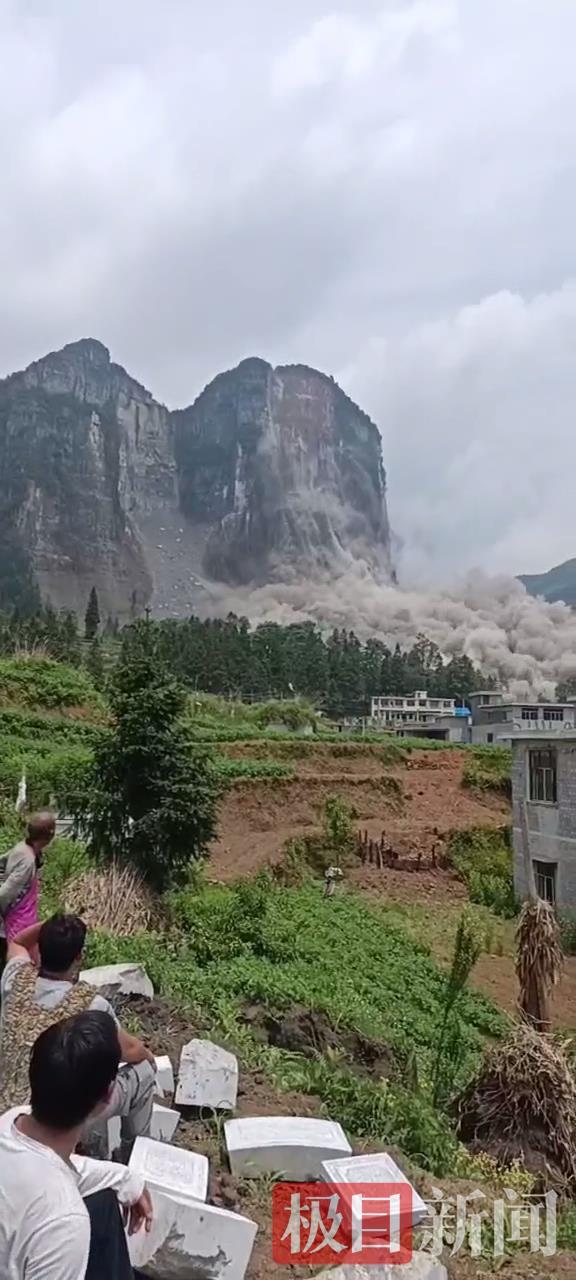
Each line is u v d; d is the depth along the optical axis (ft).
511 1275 18.65
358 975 52.39
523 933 41.73
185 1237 14.71
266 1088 25.49
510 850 114.01
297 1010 37.24
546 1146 29.17
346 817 113.39
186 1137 20.72
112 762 50.26
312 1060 29.96
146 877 49.55
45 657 166.50
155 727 51.03
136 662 52.70
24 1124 10.27
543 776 89.71
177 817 49.52
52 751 100.37
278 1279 15.88
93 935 38.24
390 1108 25.98
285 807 117.91
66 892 46.24
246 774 120.47
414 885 98.89
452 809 134.62
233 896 57.26
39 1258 9.27
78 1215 9.59
